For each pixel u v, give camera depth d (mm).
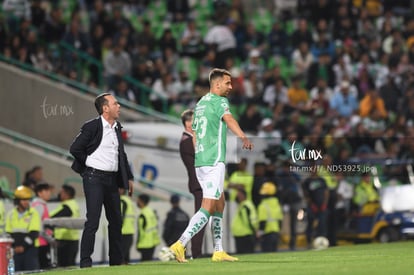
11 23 58375
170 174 51156
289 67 67688
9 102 49031
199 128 27672
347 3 72875
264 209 47438
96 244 42188
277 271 24047
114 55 59969
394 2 76188
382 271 23000
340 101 65500
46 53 58344
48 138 38594
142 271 25641
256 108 60000
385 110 68000
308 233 49281
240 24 67875
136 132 51125
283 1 73125
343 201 50188
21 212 38844
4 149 48406
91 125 29734
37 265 39031
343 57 69312
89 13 63281
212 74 27953
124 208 42125
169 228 43781
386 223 49938
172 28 67625
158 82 61312
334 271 23516
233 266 26406
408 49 73000
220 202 28578
